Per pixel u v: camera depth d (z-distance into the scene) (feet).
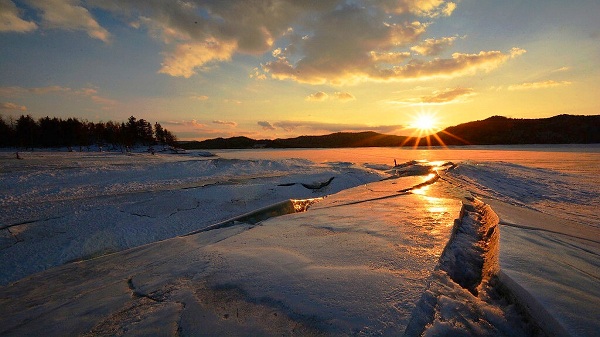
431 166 82.53
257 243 17.25
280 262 13.74
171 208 40.11
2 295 14.60
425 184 47.67
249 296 10.93
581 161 120.16
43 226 32.09
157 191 47.85
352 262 13.19
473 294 11.53
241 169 82.33
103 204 40.24
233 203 44.57
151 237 32.53
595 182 65.10
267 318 9.52
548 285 10.65
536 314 9.18
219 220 38.29
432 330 8.52
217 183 57.26
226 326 9.30
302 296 10.50
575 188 59.31
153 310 10.61
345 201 32.12
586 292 10.33
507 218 21.76
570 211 42.70
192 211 40.11
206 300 10.96
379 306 9.57
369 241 16.03
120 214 36.86
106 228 32.78
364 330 8.49
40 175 59.00
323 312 9.46
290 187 55.93
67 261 26.73
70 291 13.93
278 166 90.43
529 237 16.88
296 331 8.77
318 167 91.30
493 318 9.37
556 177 71.36
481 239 18.42
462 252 15.14
